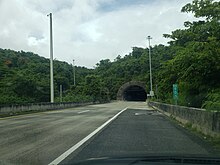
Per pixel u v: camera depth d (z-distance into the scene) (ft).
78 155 35.35
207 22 69.67
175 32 91.71
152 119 90.74
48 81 270.46
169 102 131.85
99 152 37.04
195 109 62.90
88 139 48.49
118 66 464.65
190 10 67.00
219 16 64.54
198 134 55.16
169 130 61.62
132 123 76.95
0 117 100.22
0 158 34.14
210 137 49.42
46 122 80.07
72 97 276.41
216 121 47.80
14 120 87.86
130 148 39.96
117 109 158.81
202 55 65.51
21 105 119.65
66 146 41.93
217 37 65.46
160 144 43.50
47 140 47.75
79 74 442.09
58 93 322.96
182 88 84.74
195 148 40.27
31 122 80.43
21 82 231.30
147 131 59.62
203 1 65.98
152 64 327.67
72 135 53.67
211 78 69.41
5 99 197.77
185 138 49.90
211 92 66.33
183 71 72.69
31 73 293.02
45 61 400.67
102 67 508.12
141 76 420.36
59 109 159.02
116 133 56.24
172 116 95.40
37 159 33.45
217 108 52.29
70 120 86.33
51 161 32.30
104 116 103.30
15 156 35.22
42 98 244.22
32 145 43.06
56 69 374.63
